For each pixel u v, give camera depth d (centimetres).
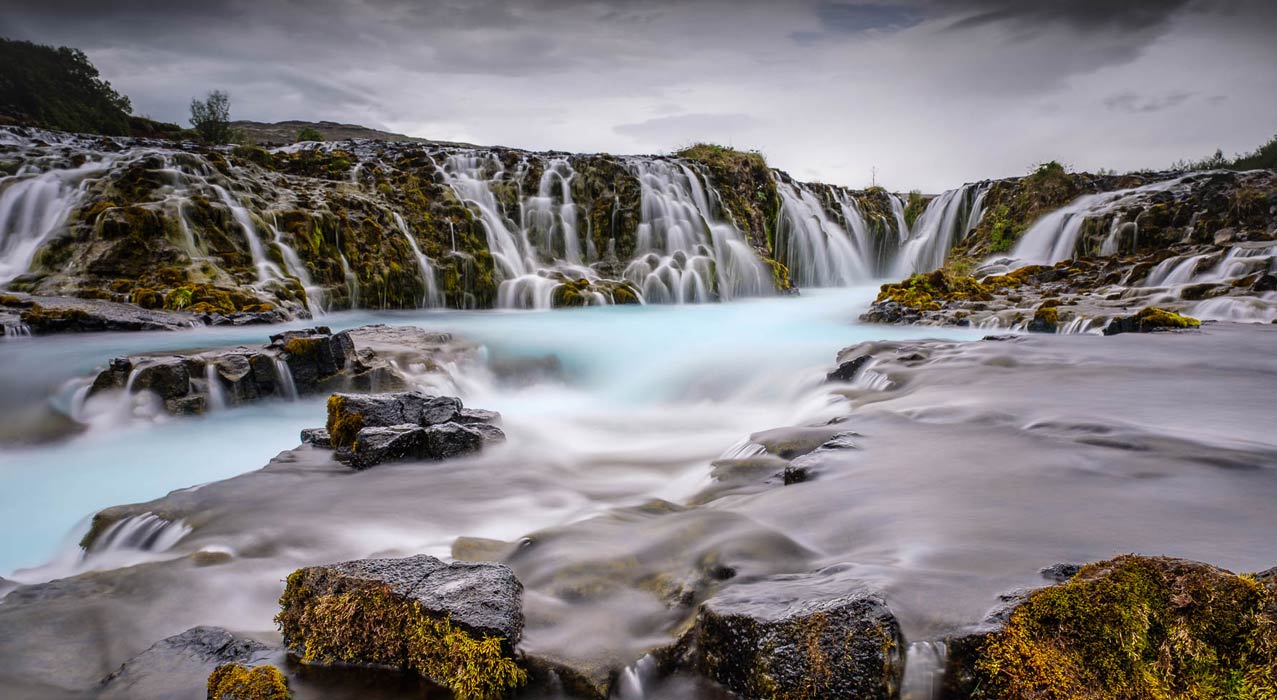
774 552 452
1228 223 2594
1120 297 2066
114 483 876
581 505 676
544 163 2875
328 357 1154
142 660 381
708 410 1212
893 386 1042
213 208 1898
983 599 348
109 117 4378
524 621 395
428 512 634
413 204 2477
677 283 2630
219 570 509
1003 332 1633
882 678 308
